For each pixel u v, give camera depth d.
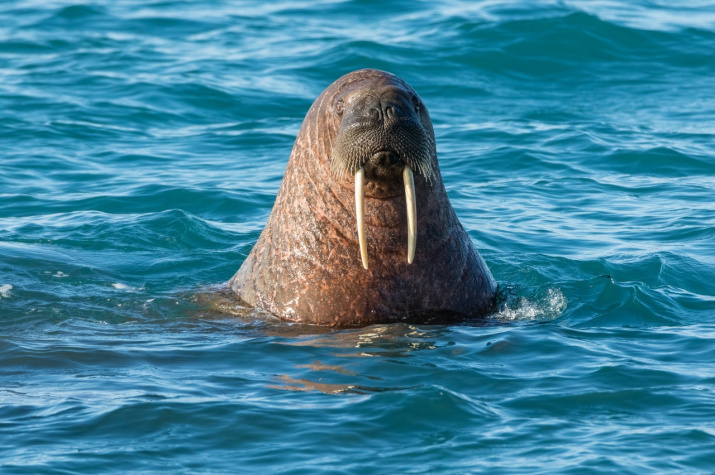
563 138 70.56
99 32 103.94
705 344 31.92
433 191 34.44
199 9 114.38
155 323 35.19
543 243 48.16
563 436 24.34
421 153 31.39
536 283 40.88
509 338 32.25
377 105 31.42
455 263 35.19
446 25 100.19
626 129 73.56
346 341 32.09
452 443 24.05
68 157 65.94
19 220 51.94
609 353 30.88
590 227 51.16
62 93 81.75
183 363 30.30
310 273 34.62
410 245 31.66
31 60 92.81
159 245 47.69
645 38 97.44
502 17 100.75
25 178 60.88
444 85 85.81
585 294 38.78
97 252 45.97
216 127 75.00
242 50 96.19
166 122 76.19
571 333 33.34
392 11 109.00
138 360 30.58
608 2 110.69
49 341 32.69
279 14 111.19
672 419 25.25
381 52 92.00
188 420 25.31
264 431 24.75
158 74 87.38
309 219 34.72
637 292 38.00
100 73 88.00
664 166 63.78
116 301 37.75
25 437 24.27
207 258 45.38
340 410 25.98
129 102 79.94
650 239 48.41
